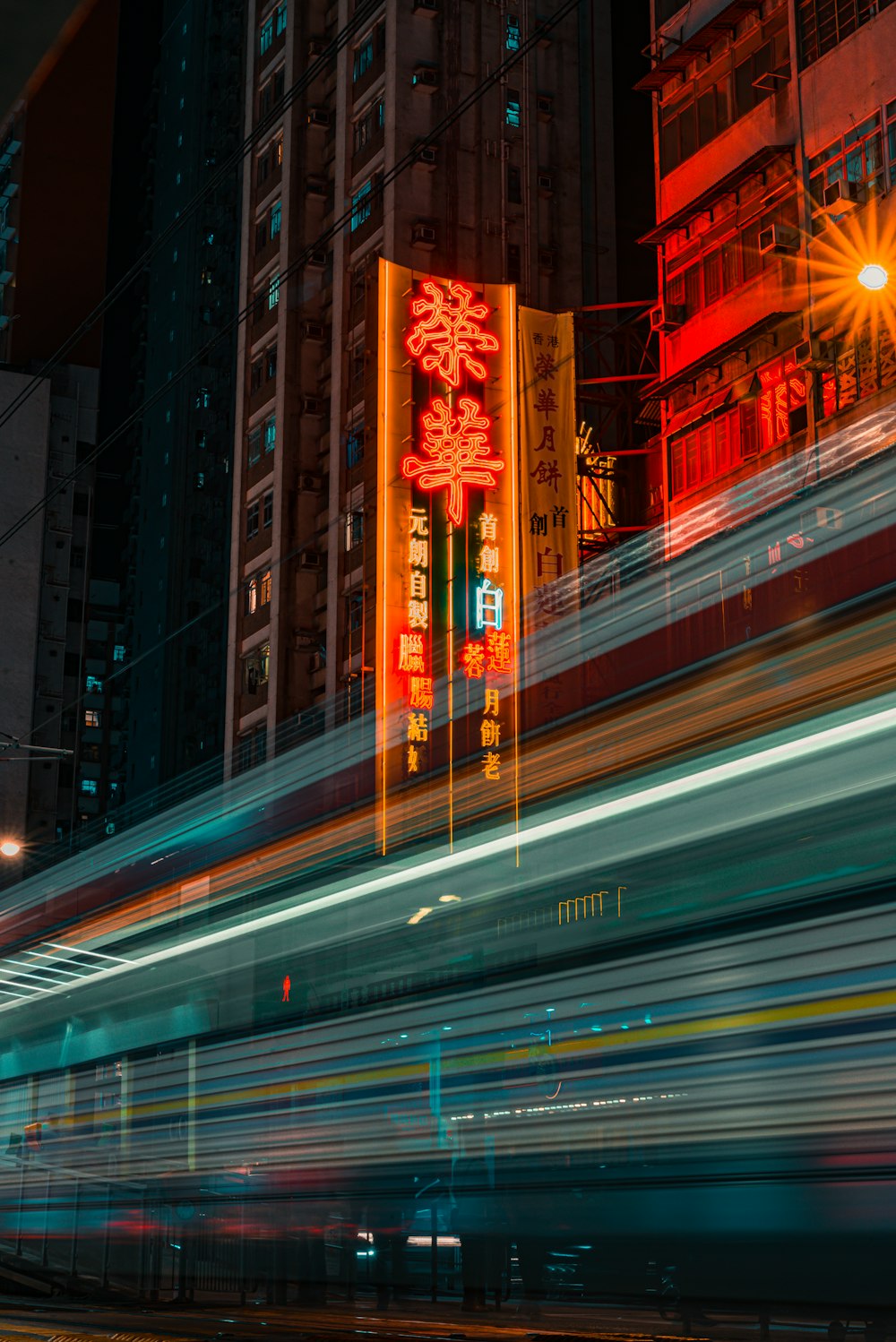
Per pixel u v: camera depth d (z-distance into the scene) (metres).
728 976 6.88
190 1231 13.43
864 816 6.54
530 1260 8.46
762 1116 6.50
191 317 83.88
